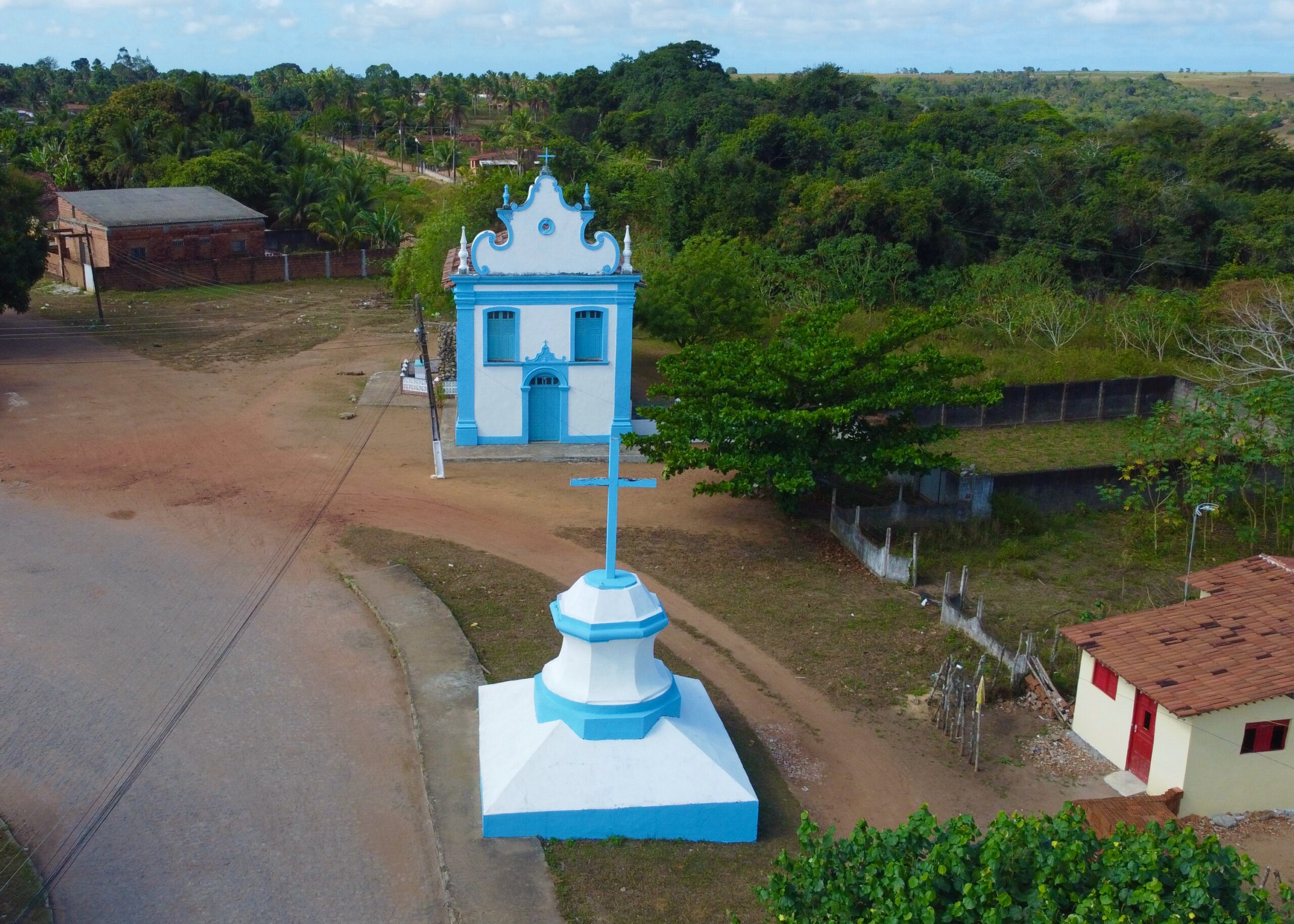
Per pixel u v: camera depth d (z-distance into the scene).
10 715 17.33
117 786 15.58
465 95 132.12
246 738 16.94
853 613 22.42
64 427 33.50
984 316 47.97
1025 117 87.00
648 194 67.31
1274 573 19.14
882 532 26.66
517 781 14.25
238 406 36.50
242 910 13.17
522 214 30.55
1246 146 70.38
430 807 14.95
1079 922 8.88
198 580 22.89
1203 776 15.92
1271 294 42.38
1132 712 17.02
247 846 14.36
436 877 13.86
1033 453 34.41
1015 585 24.27
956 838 10.01
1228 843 15.47
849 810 15.79
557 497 28.80
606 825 14.29
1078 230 58.53
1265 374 37.69
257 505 27.44
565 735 14.53
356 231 66.12
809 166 68.88
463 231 30.44
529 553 25.05
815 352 25.33
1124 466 28.14
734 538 26.44
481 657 19.77
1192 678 16.23
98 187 76.94
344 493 28.52
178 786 15.63
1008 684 19.39
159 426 33.94
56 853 14.07
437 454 30.12
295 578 23.16
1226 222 60.16
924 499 29.56
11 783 15.54
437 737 16.81
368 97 125.94
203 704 17.91
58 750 16.44
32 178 49.38
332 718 17.64
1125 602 23.36
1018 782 16.81
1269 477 29.34
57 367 41.19
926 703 18.89
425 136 123.88
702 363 26.62
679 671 19.72
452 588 22.91
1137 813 15.35
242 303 56.25
